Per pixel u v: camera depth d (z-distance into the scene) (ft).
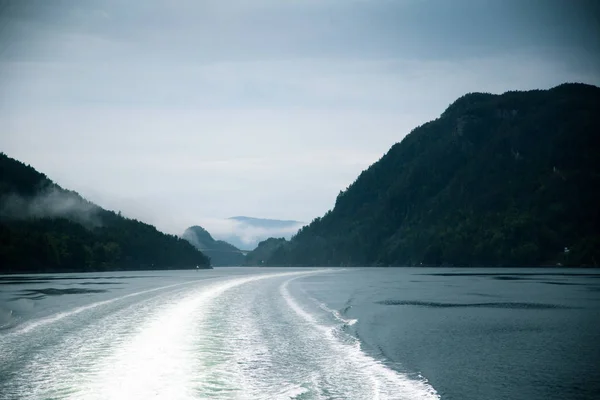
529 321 143.33
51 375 77.46
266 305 177.27
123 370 80.33
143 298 202.18
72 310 159.33
